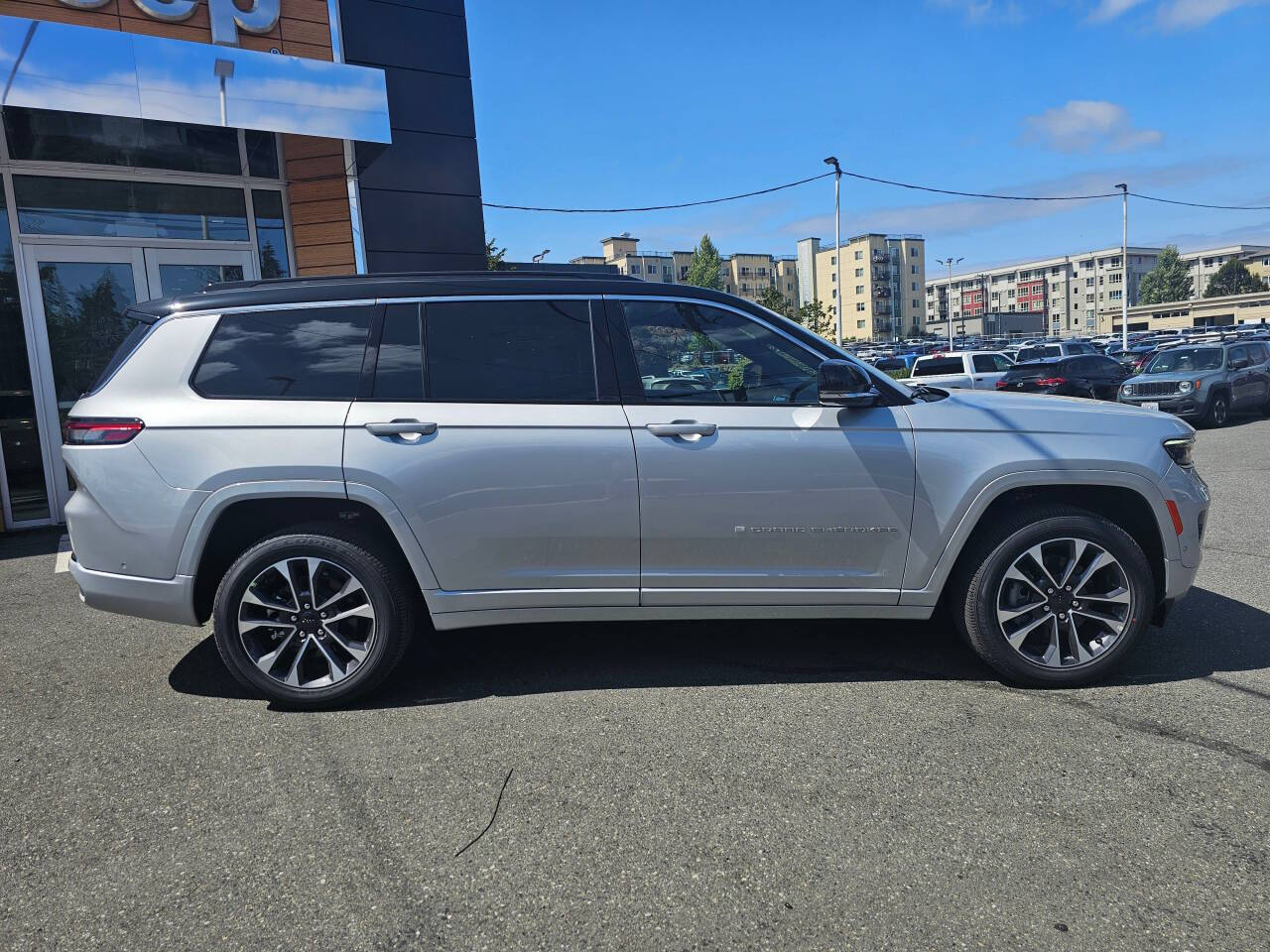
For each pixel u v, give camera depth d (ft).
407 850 8.09
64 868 7.88
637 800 8.91
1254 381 52.21
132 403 11.18
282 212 28.71
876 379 11.85
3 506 24.63
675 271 380.17
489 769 9.65
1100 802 8.73
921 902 7.22
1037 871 7.62
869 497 11.40
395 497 10.96
